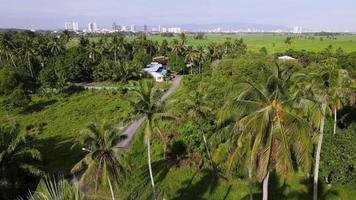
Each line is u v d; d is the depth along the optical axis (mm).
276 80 24109
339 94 38062
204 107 49531
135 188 43156
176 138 53031
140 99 36562
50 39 145750
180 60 126688
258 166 22609
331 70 38375
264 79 26203
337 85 37125
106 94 94562
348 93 39406
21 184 38562
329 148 42844
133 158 51000
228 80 73500
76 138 61188
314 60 115562
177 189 42750
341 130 50594
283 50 176125
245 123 22047
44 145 58625
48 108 83188
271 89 23609
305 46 199125
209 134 49594
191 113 49750
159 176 45969
